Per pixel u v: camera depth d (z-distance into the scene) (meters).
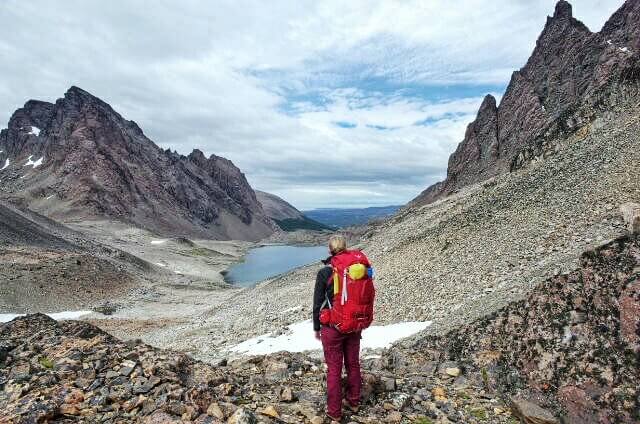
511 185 41.28
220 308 49.94
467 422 6.86
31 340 8.87
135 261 98.94
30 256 67.88
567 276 9.47
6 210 95.62
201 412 5.96
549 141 52.03
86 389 6.62
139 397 6.31
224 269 136.25
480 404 7.55
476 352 9.77
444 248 32.97
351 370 6.67
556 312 9.00
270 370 8.41
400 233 52.38
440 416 6.91
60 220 191.75
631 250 8.80
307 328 26.77
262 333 29.58
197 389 6.39
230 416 5.77
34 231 88.94
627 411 6.50
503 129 127.81
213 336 33.00
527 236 25.61
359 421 6.41
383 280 32.44
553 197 30.59
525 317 9.80
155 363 7.41
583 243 20.17
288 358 9.38
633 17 113.94
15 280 57.44
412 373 9.41
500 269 22.50
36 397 6.22
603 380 7.06
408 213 76.56
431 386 8.26
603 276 8.76
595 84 104.19
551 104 118.31
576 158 37.06
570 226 23.58
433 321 19.50
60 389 6.50
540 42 138.38
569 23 131.75
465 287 22.33
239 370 8.73
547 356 8.16
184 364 7.74
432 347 12.40
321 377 8.33
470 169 126.62
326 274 6.46
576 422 6.73
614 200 23.77
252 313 37.91
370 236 76.38
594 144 38.59
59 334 9.49
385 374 8.90
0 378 6.91
